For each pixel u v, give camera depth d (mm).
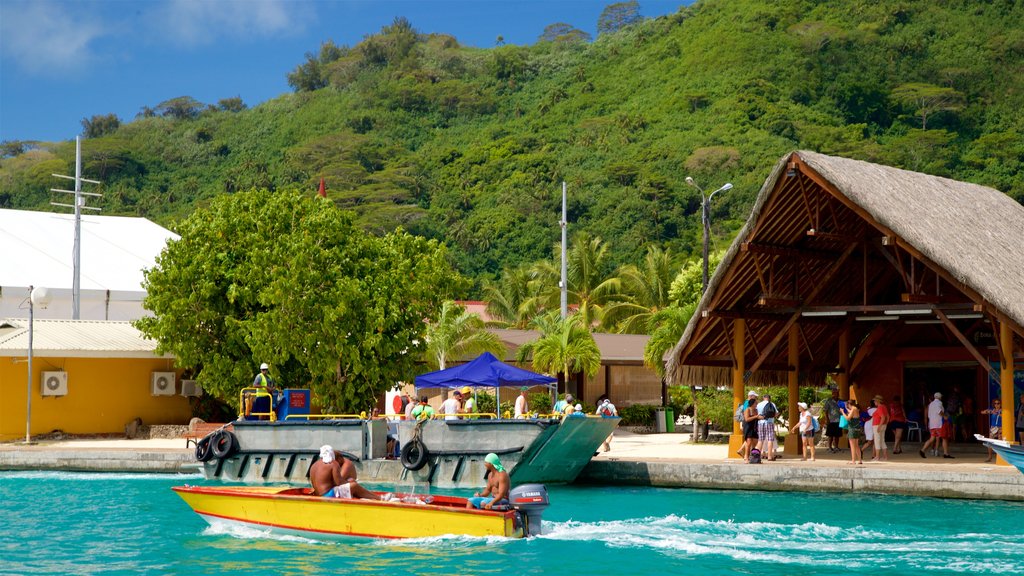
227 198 40875
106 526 22156
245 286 38562
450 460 27219
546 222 127875
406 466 27469
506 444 26656
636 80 188000
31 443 38000
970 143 148875
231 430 29859
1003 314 26125
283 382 38656
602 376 50938
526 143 168750
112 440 40188
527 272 78625
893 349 36719
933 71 170375
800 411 32781
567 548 19391
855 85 163500
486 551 19141
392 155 180625
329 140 186000
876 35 179375
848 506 24141
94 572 17594
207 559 18625
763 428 28875
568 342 44125
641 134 161375
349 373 38281
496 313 74938
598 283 73812
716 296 30266
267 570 17656
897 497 25516
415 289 38344
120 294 49719
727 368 34750
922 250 26656
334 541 20422
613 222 123875
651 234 120312
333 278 37250
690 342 31719
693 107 166750
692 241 116688
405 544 19906
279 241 38750
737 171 138125
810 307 30016
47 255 51594
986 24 179500
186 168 198500
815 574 17328
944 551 18969
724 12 198750
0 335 40906
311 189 169625
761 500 25344
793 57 173750
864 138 155375
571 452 27672
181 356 39219
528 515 20547
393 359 38406
